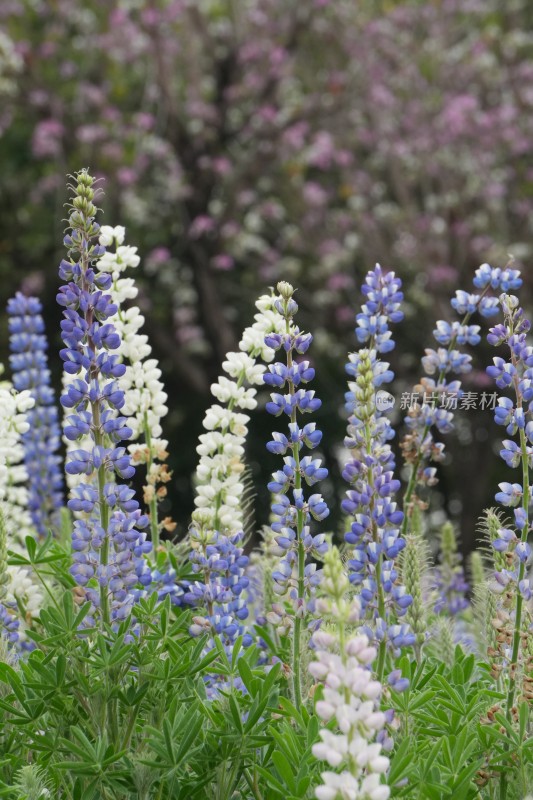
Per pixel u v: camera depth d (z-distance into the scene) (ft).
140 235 84.33
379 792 8.99
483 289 17.79
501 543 12.77
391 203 88.89
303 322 86.53
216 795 12.00
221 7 86.48
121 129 81.15
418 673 13.37
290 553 13.48
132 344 16.69
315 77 87.10
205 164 81.92
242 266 90.79
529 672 12.72
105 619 12.92
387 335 16.49
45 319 86.79
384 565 12.65
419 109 83.71
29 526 22.12
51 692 12.31
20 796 11.11
